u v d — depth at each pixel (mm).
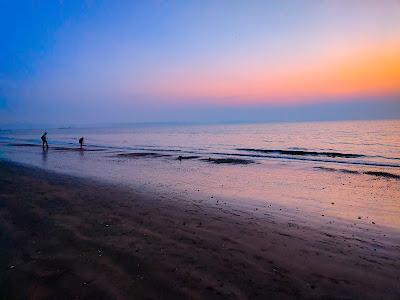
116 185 13422
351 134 68500
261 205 10383
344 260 5672
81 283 4320
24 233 6348
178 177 16516
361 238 7082
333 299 4258
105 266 4887
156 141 57656
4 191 10625
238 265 5188
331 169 19797
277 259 5551
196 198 11156
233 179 16031
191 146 43156
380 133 70375
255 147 40375
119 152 32750
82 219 7559
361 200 11414
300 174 17906
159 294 4125
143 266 4934
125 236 6395
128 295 4062
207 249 5852
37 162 22781
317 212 9578
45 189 11375
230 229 7320
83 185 12984
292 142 49344
